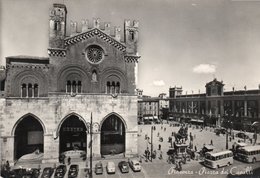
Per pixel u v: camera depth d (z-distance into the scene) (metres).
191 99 82.31
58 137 34.31
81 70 36.00
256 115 56.62
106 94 36.62
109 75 37.47
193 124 79.00
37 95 34.25
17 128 35.88
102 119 36.34
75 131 39.62
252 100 57.81
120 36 38.25
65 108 34.72
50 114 34.12
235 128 63.12
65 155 36.84
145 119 97.06
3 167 31.25
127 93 38.03
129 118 37.72
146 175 30.05
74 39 35.66
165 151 43.09
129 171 31.61
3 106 32.50
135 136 37.88
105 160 36.09
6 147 32.41
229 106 65.25
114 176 29.50
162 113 102.94
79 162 34.75
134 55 38.56
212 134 60.97
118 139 43.66
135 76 38.66
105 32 37.31
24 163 33.50
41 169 31.38
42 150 38.00
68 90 35.50
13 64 33.12
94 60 36.91
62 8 35.28
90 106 35.81
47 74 34.47
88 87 36.19
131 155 37.59
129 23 38.88
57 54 34.91
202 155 39.12
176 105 91.88
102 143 42.66
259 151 36.53
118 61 37.94
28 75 33.78
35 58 35.16
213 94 71.25
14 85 33.19
